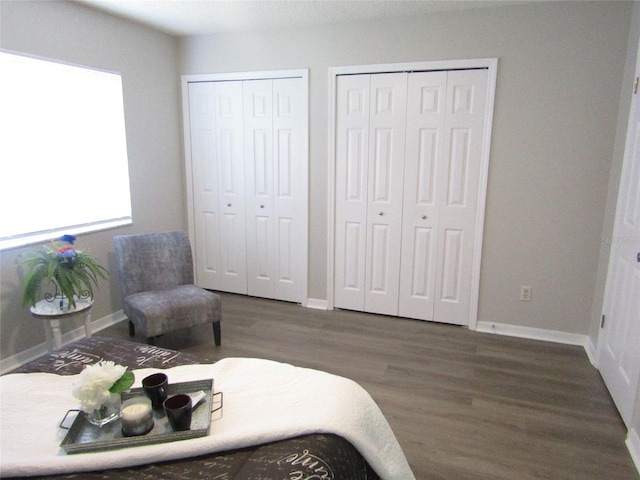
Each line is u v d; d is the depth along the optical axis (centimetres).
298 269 381
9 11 246
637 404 192
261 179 380
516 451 194
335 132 344
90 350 172
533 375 261
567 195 294
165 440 117
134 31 335
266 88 361
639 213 216
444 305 339
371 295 360
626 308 224
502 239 314
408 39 311
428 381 254
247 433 117
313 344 304
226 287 416
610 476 180
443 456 191
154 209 375
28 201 271
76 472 107
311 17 315
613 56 269
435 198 326
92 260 275
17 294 264
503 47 290
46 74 275
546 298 310
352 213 352
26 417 127
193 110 389
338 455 117
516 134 297
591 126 281
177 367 159
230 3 285
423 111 317
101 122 319
